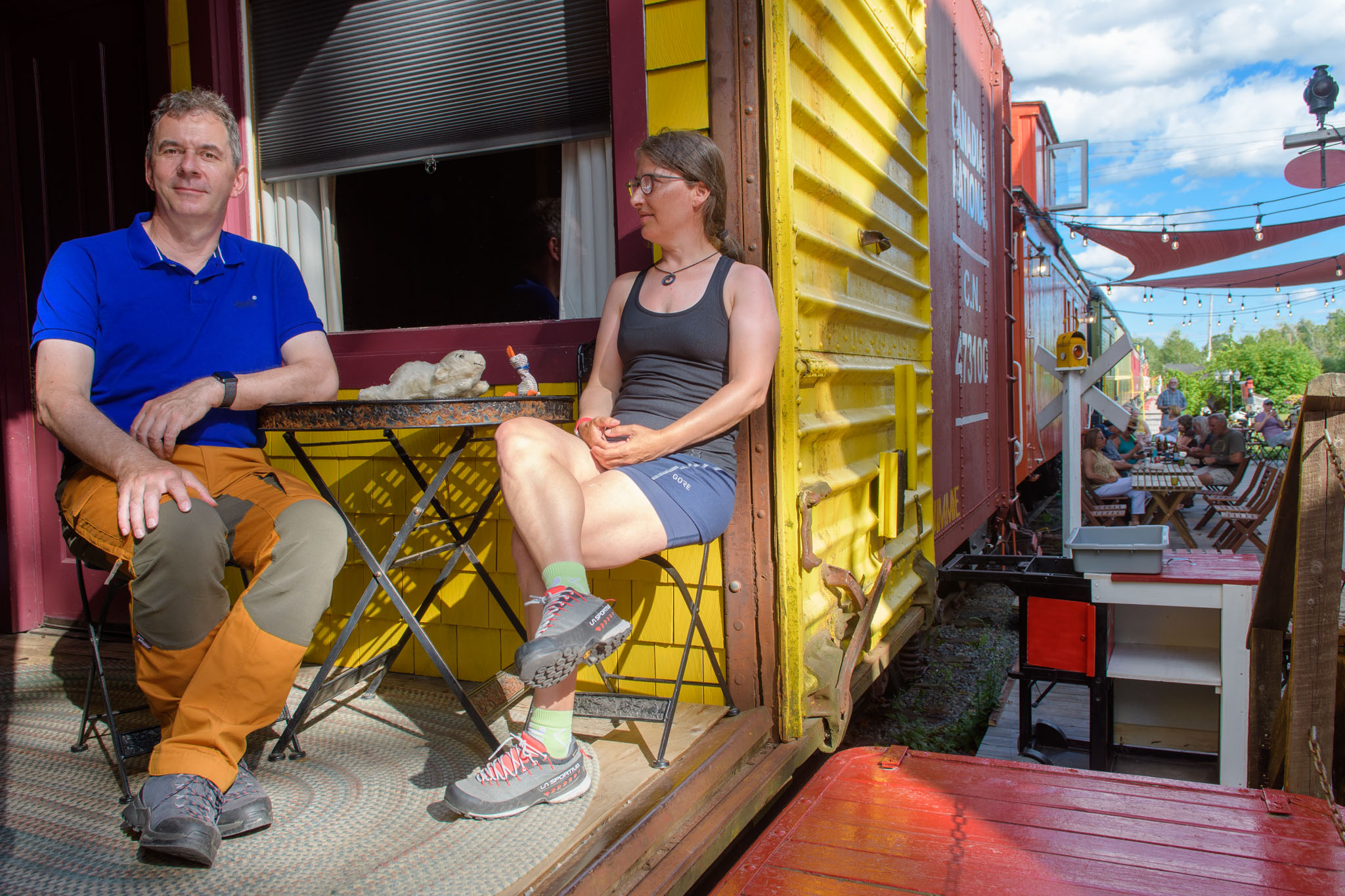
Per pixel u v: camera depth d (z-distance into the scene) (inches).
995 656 192.5
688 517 77.1
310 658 113.3
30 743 84.2
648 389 84.6
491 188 111.6
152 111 117.8
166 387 79.0
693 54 91.4
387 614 108.6
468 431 80.9
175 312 79.1
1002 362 279.7
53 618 130.7
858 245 121.8
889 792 80.5
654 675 97.4
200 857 59.0
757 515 91.2
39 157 128.3
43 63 127.6
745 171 89.9
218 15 112.7
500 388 102.1
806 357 97.0
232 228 116.2
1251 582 123.0
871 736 144.4
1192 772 134.3
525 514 68.4
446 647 106.0
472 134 106.9
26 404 129.6
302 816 68.8
